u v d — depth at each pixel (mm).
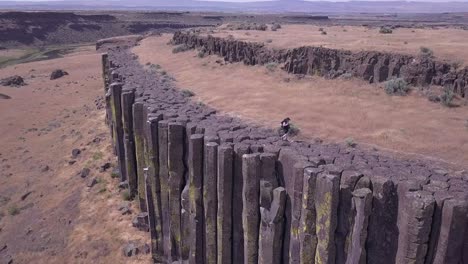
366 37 55844
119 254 30000
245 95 42469
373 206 18219
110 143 47750
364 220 17875
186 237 25891
